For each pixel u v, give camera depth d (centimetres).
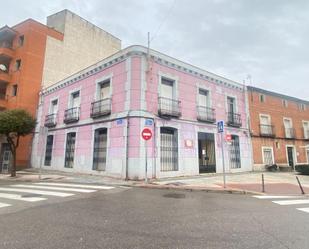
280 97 2497
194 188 1025
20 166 2197
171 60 1614
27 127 1714
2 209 640
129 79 1436
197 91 1741
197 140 1662
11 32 2466
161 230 475
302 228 500
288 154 2414
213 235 450
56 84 2128
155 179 1345
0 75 2342
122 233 456
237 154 1972
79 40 2786
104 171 1479
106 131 1559
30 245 396
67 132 1870
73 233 454
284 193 984
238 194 954
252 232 471
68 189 985
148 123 1409
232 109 2041
